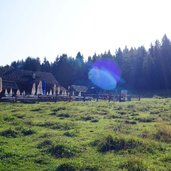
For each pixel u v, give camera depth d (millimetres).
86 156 15234
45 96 58312
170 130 21234
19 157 14938
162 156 15445
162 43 130375
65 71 145875
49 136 20047
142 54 135250
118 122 28031
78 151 16109
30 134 20984
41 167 13586
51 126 24500
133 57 136250
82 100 64188
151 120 29672
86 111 36656
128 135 19938
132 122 27812
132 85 130375
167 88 123000
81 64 148625
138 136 20188
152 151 16234
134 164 13312
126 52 148625
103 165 13625
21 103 49906
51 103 50781
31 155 15305
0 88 74688
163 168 13242
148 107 44938
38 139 19172
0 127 23516
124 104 51125
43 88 88375
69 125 24953
